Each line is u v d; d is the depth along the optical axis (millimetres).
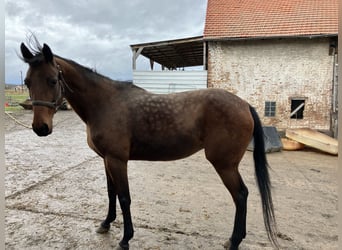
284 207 3340
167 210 3172
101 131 2197
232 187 2275
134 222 2840
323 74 8227
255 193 3820
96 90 2258
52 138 7961
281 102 8586
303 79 8375
